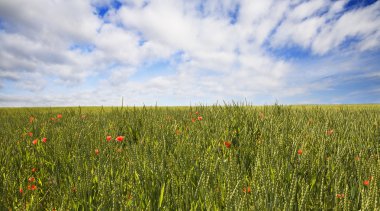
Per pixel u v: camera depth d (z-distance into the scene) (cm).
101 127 565
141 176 276
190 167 305
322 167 314
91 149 391
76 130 530
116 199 235
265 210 202
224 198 238
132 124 543
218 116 577
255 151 385
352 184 274
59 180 313
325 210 221
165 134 450
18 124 679
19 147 442
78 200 255
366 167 294
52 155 417
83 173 304
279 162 297
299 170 289
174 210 239
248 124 498
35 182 334
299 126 504
